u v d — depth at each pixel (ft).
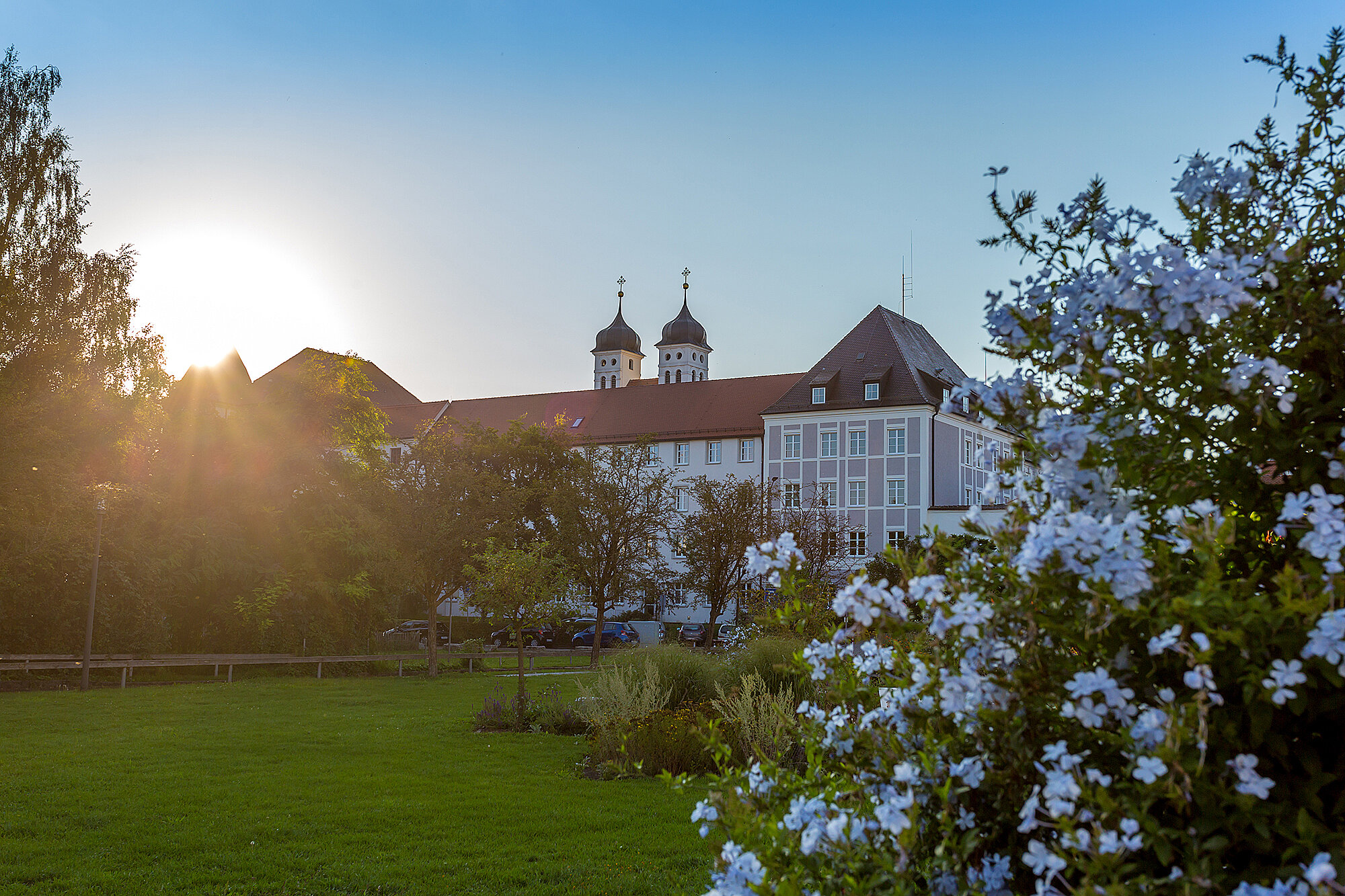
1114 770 7.55
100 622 87.56
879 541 199.31
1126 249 9.31
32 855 26.40
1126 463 7.99
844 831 8.07
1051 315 8.80
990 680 7.89
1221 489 7.86
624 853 27.73
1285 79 9.76
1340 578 6.42
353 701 74.43
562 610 60.95
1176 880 6.70
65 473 87.81
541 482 148.56
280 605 106.73
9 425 83.30
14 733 51.57
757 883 7.87
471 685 93.09
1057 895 6.95
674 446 235.61
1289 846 6.79
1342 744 7.15
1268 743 6.96
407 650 152.05
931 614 8.58
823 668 9.82
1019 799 7.84
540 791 36.76
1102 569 7.03
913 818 7.57
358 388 131.54
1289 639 6.53
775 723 36.73
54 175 103.76
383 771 40.93
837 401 206.69
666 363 395.55
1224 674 6.83
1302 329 8.02
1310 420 7.70
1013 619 8.00
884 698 9.79
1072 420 8.32
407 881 24.64
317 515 111.14
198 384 113.80
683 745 39.93
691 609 206.69
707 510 143.54
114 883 24.06
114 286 103.65
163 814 31.71
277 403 120.57
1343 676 6.43
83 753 44.47
